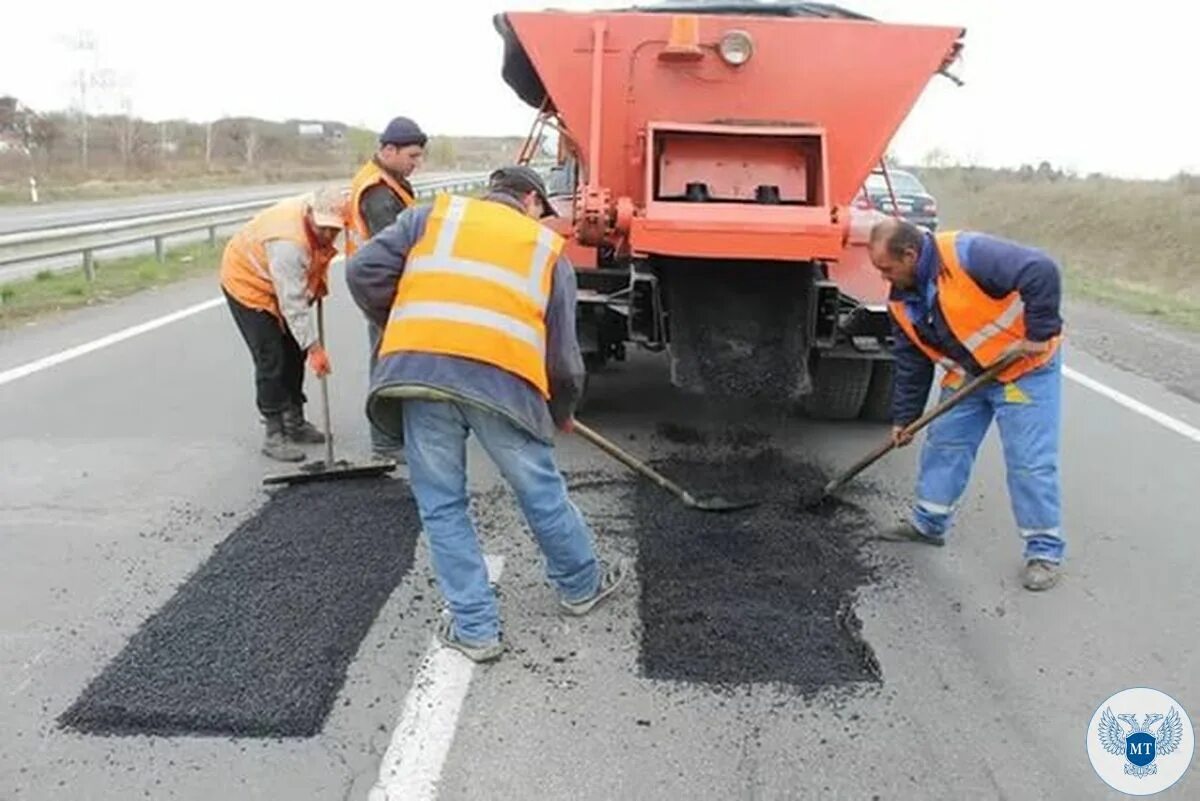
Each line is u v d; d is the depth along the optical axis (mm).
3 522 4734
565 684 3453
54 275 12477
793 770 3029
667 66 5945
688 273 5680
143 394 6957
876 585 4234
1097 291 13609
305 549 4426
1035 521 4254
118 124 50062
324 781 2947
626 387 7117
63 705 3281
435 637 3742
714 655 3641
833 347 5859
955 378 4508
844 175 6066
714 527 4754
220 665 3498
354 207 5348
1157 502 5266
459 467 3604
